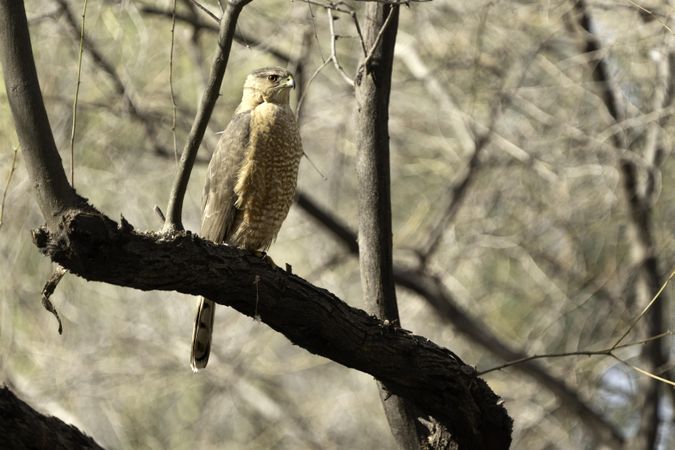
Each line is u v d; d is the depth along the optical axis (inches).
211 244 262.8
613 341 610.5
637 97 574.9
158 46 561.9
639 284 569.9
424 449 328.5
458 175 582.9
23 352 592.4
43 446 243.8
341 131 597.6
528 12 565.3
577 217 619.5
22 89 234.2
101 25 550.3
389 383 307.7
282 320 285.7
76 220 227.9
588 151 569.9
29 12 536.1
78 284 611.2
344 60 591.2
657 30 515.2
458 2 576.7
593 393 624.1
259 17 565.9
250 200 370.3
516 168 618.8
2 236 551.8
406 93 626.8
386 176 367.9
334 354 296.5
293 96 571.5
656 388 554.6
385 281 365.1
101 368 620.1
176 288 260.4
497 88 567.5
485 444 315.9
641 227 567.2
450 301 585.3
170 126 562.9
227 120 569.9
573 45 597.9
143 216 580.7
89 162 565.3
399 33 588.4
